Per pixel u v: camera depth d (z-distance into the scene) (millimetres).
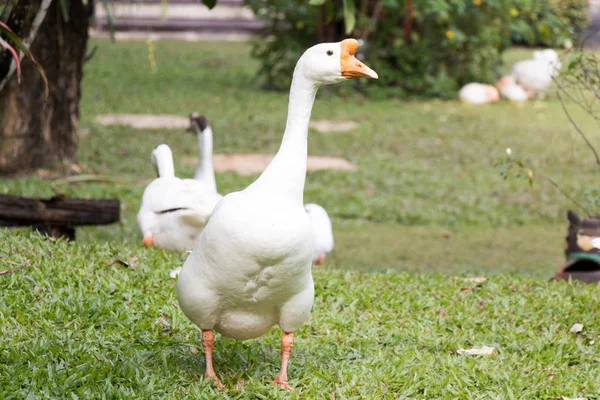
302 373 4914
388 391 4762
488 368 5168
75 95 11383
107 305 5469
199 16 32906
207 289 4289
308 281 4371
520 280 7262
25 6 6223
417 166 13953
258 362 5023
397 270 8547
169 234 7117
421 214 11359
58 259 6168
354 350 5363
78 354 4734
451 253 9719
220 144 14734
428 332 5852
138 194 10695
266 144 15062
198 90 20359
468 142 16000
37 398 4191
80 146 13633
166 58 25578
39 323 5121
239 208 4137
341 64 4273
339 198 11852
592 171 14062
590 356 5484
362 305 6285
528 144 15922
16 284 5562
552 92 21734
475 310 6316
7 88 10742
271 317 4500
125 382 4504
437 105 20047
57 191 7488
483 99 20641
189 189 7145
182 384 4613
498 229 11133
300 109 4355
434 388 4816
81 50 11258
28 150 10969
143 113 17203
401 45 21141
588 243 7375
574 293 6641
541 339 5688
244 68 24531
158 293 5902
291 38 20969
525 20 22031
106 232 9031
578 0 23656
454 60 21547
